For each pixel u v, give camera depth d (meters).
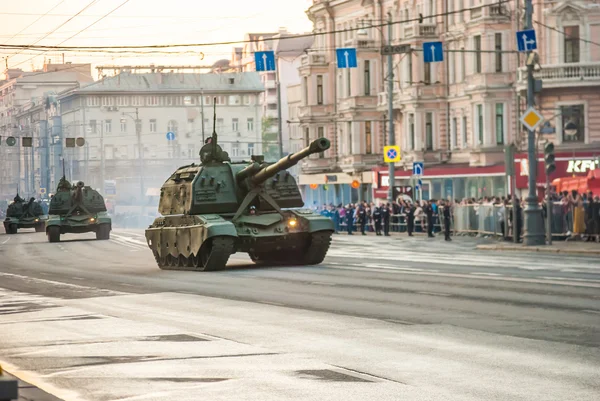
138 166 183.25
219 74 188.88
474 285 28.22
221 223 37.84
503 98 82.38
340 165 108.75
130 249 61.47
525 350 16.61
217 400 13.02
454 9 88.94
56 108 195.00
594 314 21.08
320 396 13.17
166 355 16.92
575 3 74.69
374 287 28.73
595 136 74.75
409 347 17.23
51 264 47.81
